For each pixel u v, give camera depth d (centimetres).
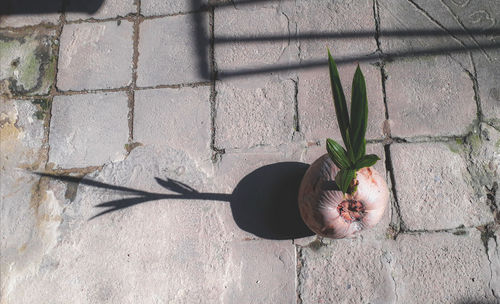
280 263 112
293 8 129
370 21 126
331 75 81
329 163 99
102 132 125
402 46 123
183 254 114
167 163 121
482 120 117
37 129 127
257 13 130
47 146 125
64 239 118
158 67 129
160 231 116
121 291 113
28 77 131
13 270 117
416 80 121
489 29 123
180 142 123
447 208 112
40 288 115
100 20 134
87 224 118
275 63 126
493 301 106
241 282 112
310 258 112
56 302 114
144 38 131
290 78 124
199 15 132
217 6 132
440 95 119
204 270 113
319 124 120
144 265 114
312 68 124
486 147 115
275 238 114
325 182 98
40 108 128
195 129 123
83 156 123
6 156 125
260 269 112
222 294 111
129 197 119
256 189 117
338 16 127
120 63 130
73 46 133
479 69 120
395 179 115
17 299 115
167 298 112
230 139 121
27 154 125
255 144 121
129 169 121
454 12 124
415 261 110
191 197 118
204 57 128
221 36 129
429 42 123
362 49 124
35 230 119
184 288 112
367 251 111
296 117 121
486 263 108
